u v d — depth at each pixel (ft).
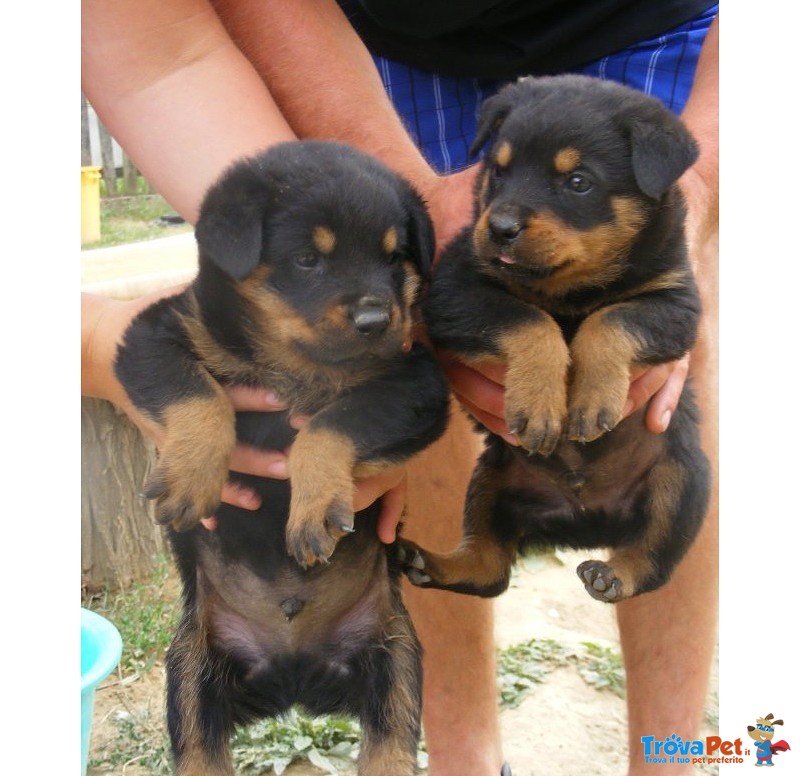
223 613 2.37
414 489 3.03
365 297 2.14
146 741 3.30
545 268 2.31
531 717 3.53
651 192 2.32
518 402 2.20
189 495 2.11
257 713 2.41
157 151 2.53
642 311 2.31
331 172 2.23
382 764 2.29
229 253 2.15
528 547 2.66
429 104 3.46
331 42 2.93
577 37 3.22
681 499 2.50
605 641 3.95
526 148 2.37
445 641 3.01
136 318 2.35
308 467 2.09
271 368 2.32
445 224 2.70
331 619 2.36
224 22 2.91
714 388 2.95
